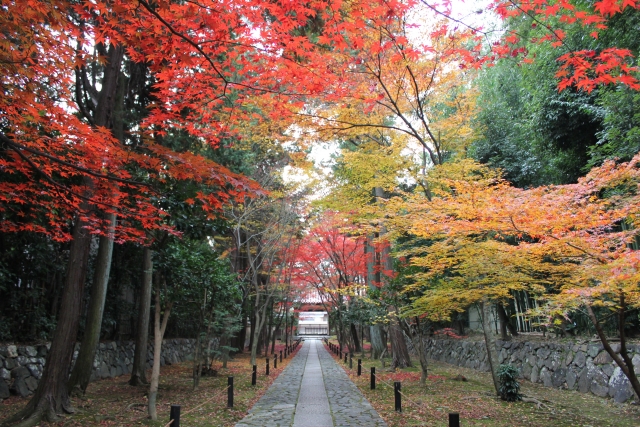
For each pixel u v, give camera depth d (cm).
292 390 1223
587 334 1210
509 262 751
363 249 2512
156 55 511
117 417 819
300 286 2973
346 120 898
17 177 790
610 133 924
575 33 953
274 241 2041
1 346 980
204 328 1855
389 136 1199
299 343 4228
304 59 579
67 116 543
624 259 483
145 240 936
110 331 1519
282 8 460
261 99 643
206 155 1356
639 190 582
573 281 632
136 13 459
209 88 596
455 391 1129
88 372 994
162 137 1092
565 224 560
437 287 1065
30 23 482
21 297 1102
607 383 984
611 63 451
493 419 792
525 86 1323
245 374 1619
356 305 2223
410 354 2711
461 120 1130
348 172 1304
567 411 853
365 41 690
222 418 833
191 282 1243
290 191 1891
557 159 1259
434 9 462
